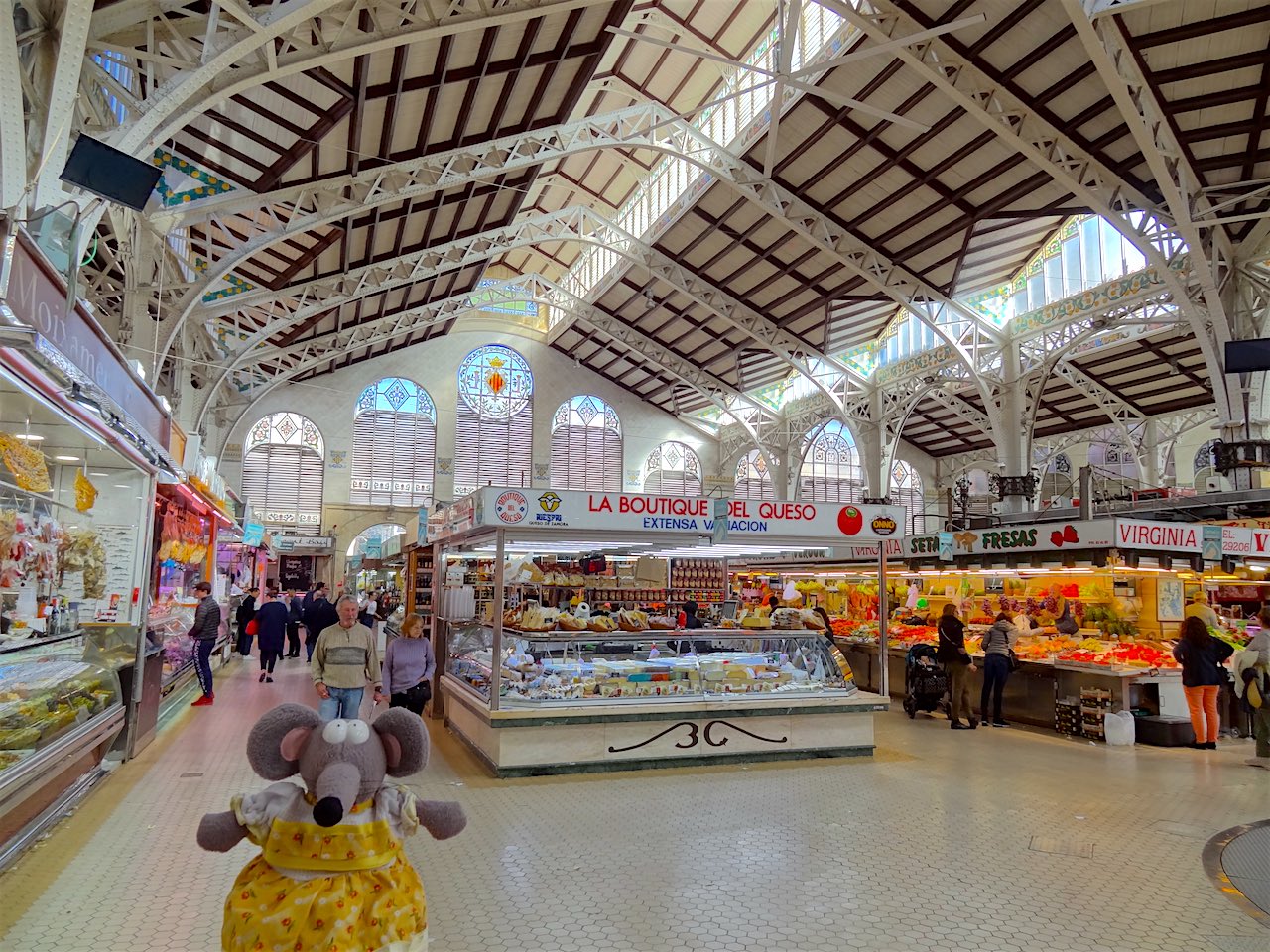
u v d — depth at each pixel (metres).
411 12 9.46
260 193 12.38
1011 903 4.08
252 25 7.37
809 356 25.30
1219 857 4.82
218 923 3.71
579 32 12.22
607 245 21.80
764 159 16.95
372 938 2.29
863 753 7.63
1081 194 13.84
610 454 31.75
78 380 4.62
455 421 29.64
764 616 8.52
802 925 3.78
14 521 5.31
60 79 5.77
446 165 14.21
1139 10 10.20
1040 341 20.14
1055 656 9.51
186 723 8.84
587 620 7.90
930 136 14.75
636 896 4.10
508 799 5.94
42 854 4.59
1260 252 14.27
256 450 27.47
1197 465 26.80
